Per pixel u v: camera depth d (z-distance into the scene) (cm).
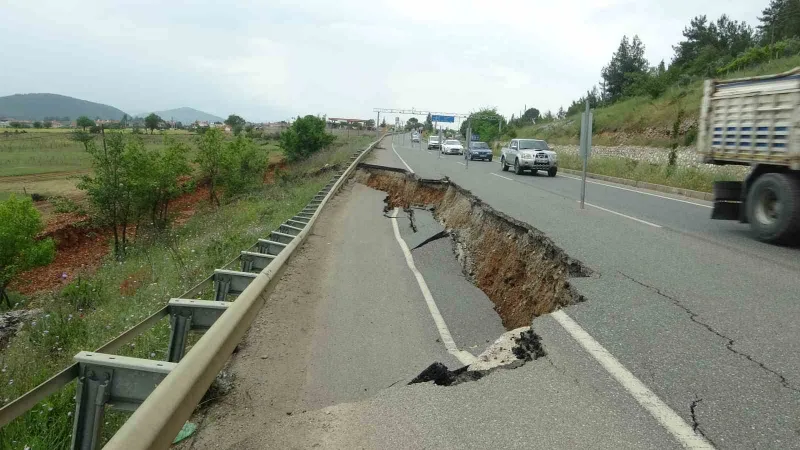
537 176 2625
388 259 1111
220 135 2872
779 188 941
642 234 1044
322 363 569
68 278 1803
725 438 353
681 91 4200
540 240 969
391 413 409
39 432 428
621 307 612
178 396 328
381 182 2527
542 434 362
